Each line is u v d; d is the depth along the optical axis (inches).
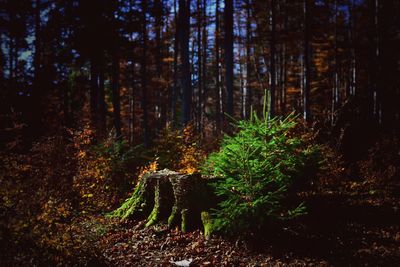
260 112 1175.0
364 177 400.5
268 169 259.0
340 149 454.3
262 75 1380.4
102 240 267.9
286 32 922.1
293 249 243.8
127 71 1175.6
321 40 1070.4
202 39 1342.3
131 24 853.2
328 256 232.5
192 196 294.4
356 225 274.4
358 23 1175.6
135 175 428.1
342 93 1234.6
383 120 724.0
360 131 495.8
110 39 804.0
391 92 895.7
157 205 310.7
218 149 494.6
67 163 415.8
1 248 182.7
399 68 983.6
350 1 1163.3
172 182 302.7
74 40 791.1
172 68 1375.5
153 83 1266.0
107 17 823.1
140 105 1453.0
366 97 895.7
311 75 1217.4
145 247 264.1
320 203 319.3
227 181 259.8
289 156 277.9
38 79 842.8
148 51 1261.1
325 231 266.1
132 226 306.8
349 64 1170.6
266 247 248.2
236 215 249.1
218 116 1193.4
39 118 716.0
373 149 446.3
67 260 206.1
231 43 649.6
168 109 1440.7
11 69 1034.7
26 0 919.7
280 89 1053.8
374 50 952.3
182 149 479.5
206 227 274.4
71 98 957.8
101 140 480.4
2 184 208.1
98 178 396.2
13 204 199.0
